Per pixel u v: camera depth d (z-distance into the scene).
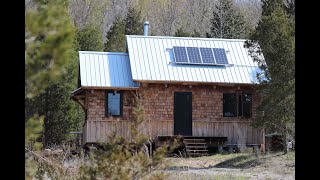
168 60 25.88
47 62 3.52
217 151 25.25
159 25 61.03
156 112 24.88
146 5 60.97
